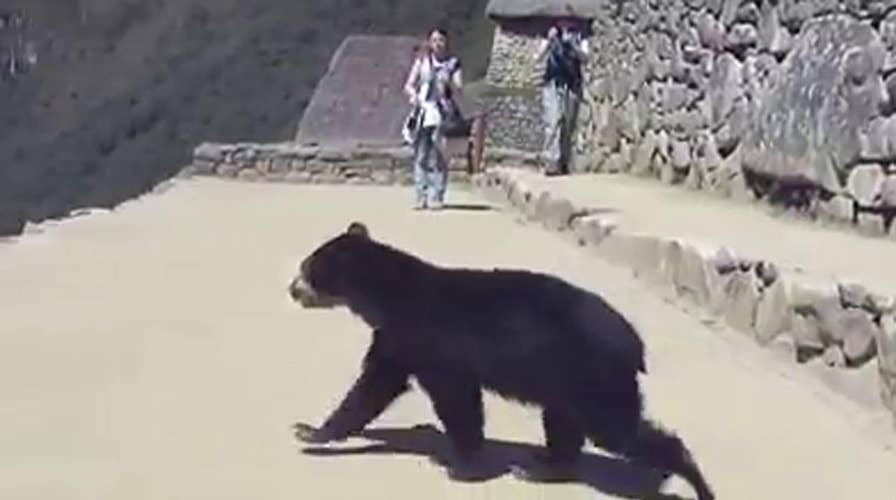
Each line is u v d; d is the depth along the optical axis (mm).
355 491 7203
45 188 77875
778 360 10422
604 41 24031
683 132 19344
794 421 8781
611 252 15094
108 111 82375
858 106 13477
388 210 22328
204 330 11578
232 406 8961
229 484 7328
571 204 17516
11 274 14984
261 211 22422
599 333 6953
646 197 18000
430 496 7137
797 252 11719
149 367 10125
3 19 89688
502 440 8195
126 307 12734
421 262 7484
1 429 8398
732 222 14727
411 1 76875
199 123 78875
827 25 14547
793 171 14883
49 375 9852
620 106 22734
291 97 77500
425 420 8672
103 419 8641
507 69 41688
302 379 9711
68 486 7293
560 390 6973
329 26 80375
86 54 88375
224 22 84625
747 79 16781
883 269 10539
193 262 15953
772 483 7488
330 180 29531
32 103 86312
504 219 20484
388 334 7473
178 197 25484
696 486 6914
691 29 18938
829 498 7254
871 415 8875
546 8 41312
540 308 7074
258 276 14766
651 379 9867
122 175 77375
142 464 7684
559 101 25125
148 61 85250
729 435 8438
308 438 8109
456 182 29266
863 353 9156
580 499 7117
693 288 12406
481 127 29484
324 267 7395
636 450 6891
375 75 46469
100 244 17812
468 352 7219
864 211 13375
